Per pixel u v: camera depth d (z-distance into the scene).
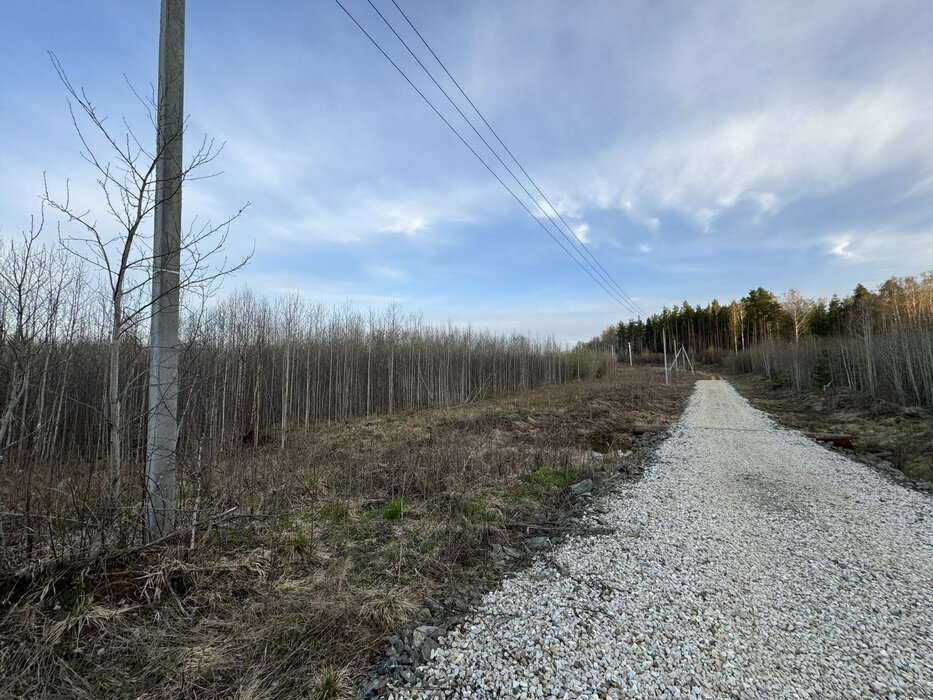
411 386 21.72
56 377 7.74
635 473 9.04
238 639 3.07
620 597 3.96
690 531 5.71
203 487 4.79
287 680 2.73
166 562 3.54
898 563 4.90
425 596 3.88
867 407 19.06
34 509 3.66
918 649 3.32
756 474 9.19
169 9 4.11
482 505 6.36
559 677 2.86
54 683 2.55
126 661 2.77
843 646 3.33
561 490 7.47
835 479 8.89
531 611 3.68
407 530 5.37
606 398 22.11
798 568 4.70
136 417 4.10
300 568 4.20
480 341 29.22
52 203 3.29
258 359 10.87
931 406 17.62
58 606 3.05
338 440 12.65
